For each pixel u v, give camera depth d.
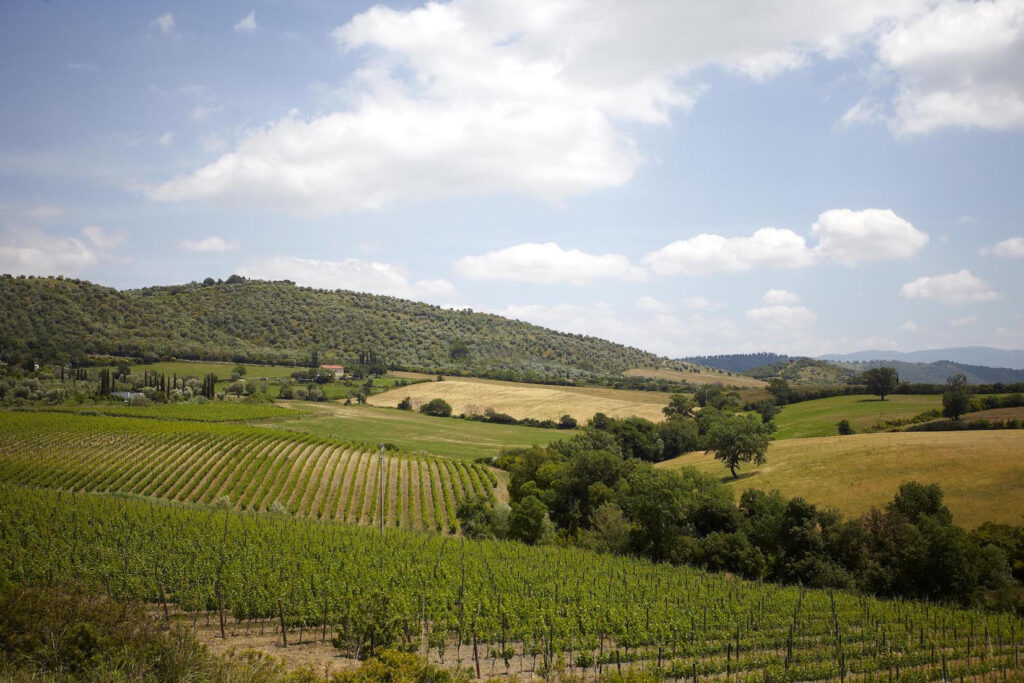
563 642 30.06
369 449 100.75
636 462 82.75
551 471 79.81
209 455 87.38
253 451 91.69
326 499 74.75
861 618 38.78
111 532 44.72
